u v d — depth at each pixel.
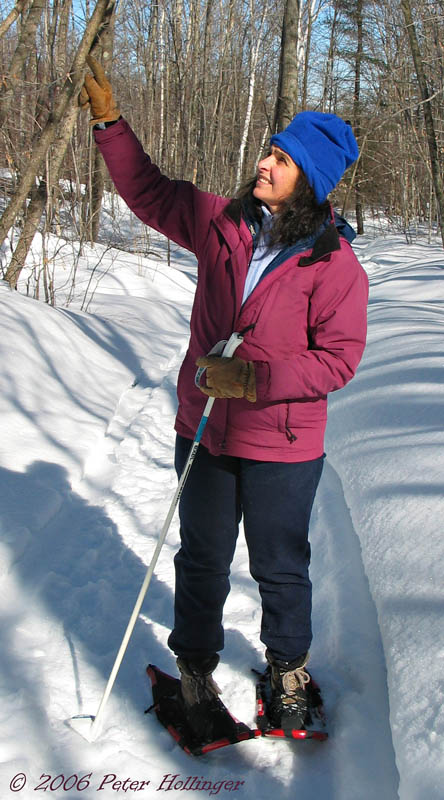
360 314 1.92
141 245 14.29
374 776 1.92
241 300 1.96
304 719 2.17
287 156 1.87
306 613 2.13
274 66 22.77
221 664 2.47
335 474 3.95
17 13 6.42
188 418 2.11
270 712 2.18
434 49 17.56
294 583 2.10
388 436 3.75
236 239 1.96
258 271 1.95
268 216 1.95
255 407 1.95
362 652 2.46
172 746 2.09
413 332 6.11
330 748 2.10
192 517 2.07
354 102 23.16
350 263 1.91
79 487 3.87
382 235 25.44
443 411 3.82
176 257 14.73
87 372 5.55
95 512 3.62
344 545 3.21
